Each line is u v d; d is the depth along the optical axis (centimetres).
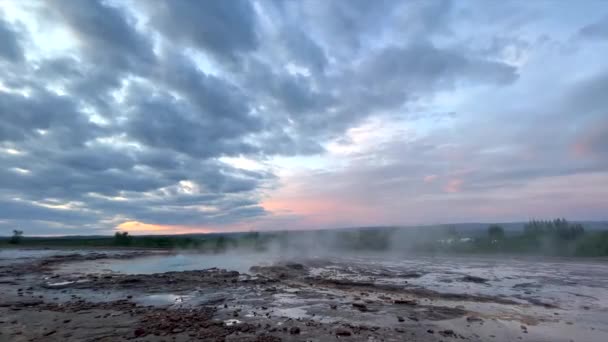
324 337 689
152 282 1433
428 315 891
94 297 1167
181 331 727
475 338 711
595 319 868
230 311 921
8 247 4178
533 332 759
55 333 734
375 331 739
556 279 1495
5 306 1015
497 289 1295
